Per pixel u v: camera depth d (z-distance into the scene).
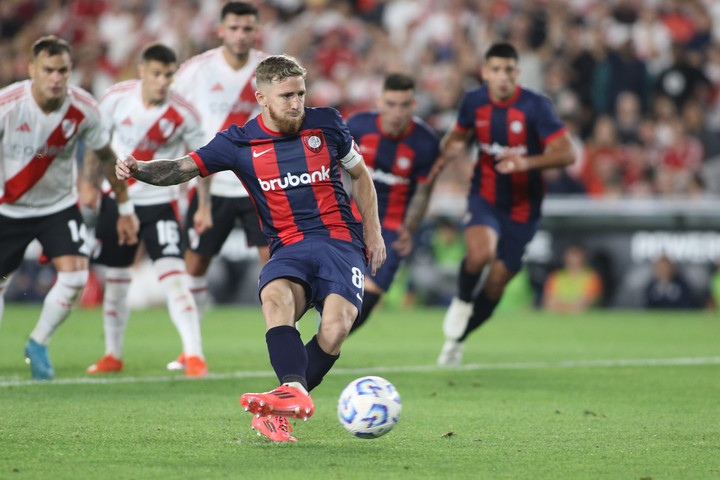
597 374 26.34
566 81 62.88
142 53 25.73
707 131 59.88
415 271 53.62
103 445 15.20
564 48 63.97
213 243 27.94
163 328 41.56
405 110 27.78
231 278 53.81
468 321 28.72
